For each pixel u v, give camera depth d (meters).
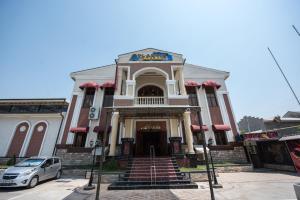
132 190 8.26
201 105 17.91
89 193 7.85
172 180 9.15
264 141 15.27
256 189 7.95
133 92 13.97
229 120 17.53
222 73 19.75
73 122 17.16
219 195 7.18
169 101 13.52
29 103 18.98
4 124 17.69
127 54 15.58
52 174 11.09
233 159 15.77
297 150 12.20
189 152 12.37
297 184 5.29
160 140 15.05
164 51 15.95
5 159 16.17
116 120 13.33
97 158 13.90
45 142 16.97
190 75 19.41
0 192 8.14
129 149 12.66
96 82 19.09
